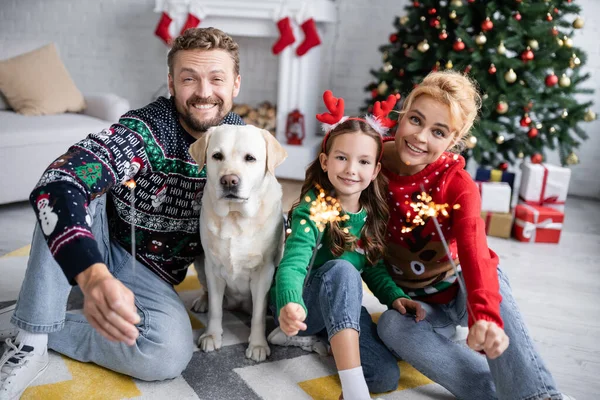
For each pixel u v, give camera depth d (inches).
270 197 56.4
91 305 34.0
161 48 163.8
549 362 63.1
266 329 65.2
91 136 48.3
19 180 103.7
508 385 47.2
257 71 161.2
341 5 154.2
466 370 51.6
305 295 55.1
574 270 94.3
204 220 55.8
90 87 171.8
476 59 106.3
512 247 104.6
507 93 108.3
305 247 53.1
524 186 112.6
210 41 54.1
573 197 147.0
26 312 48.9
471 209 51.1
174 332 53.1
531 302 79.9
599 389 58.1
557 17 113.7
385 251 58.2
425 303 59.6
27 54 121.6
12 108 118.9
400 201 56.6
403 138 54.2
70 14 166.6
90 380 52.3
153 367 51.4
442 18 112.3
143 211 56.2
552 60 110.9
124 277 57.7
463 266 48.1
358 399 47.7
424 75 117.5
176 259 60.4
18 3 168.2
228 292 65.4
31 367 49.2
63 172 41.6
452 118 51.8
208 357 58.1
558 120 114.3
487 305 44.1
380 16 152.6
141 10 161.9
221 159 52.1
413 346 52.9
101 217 56.3
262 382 54.2
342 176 52.9
